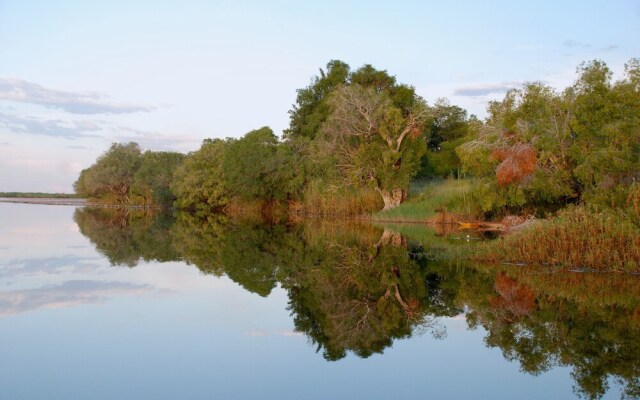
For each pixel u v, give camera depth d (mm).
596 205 17969
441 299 13016
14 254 20469
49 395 7000
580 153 23672
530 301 12375
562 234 16844
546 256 17016
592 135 23469
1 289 13609
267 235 30125
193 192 58406
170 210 65375
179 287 14234
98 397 6949
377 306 12414
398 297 13344
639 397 7031
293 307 12180
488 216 33344
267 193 52969
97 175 79375
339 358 8656
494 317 11156
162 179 67625
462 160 29719
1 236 27484
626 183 21391
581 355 8703
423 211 36438
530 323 10625
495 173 28500
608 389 7297
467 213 33844
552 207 27625
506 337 9766
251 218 47219
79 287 13977
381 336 9977
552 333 9922
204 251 22484
